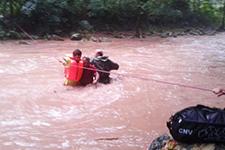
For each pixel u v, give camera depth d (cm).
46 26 1798
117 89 988
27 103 855
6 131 709
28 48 1487
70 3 1934
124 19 2162
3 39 1630
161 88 1023
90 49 1555
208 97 969
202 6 2655
